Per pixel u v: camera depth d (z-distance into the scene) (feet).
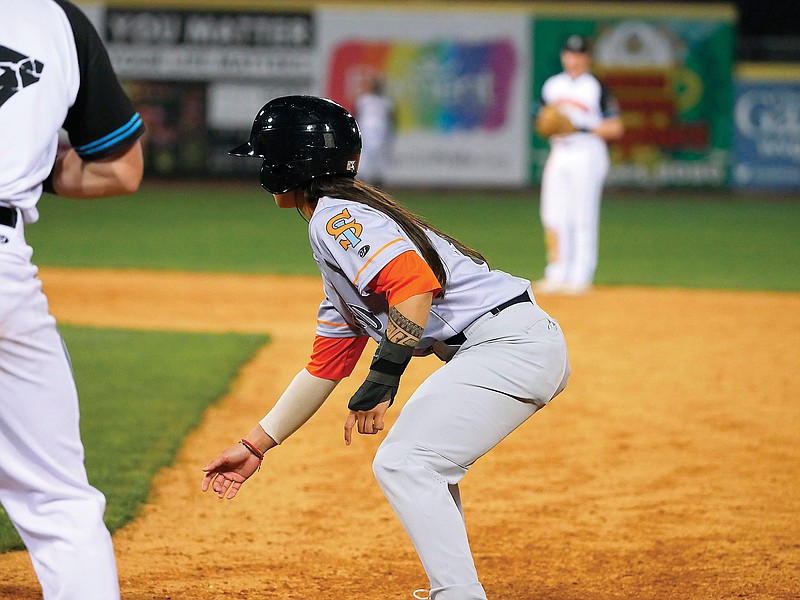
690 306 128.06
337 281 38.09
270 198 256.32
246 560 51.08
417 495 36.40
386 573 49.65
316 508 58.95
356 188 38.50
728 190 277.44
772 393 86.53
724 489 62.64
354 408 36.94
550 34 274.16
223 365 91.56
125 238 187.32
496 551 52.42
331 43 276.00
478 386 37.32
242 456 41.47
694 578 48.98
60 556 33.96
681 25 272.72
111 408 77.82
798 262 170.40
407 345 36.01
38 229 197.36
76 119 35.29
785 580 48.67
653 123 275.80
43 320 33.47
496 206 244.63
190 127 280.92
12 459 33.96
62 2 34.83
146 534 54.39
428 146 278.46
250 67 277.03
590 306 126.72
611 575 49.37
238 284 140.77
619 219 228.22
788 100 274.57
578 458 68.74
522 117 276.62
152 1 274.77
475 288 38.88
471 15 273.54
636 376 91.91
